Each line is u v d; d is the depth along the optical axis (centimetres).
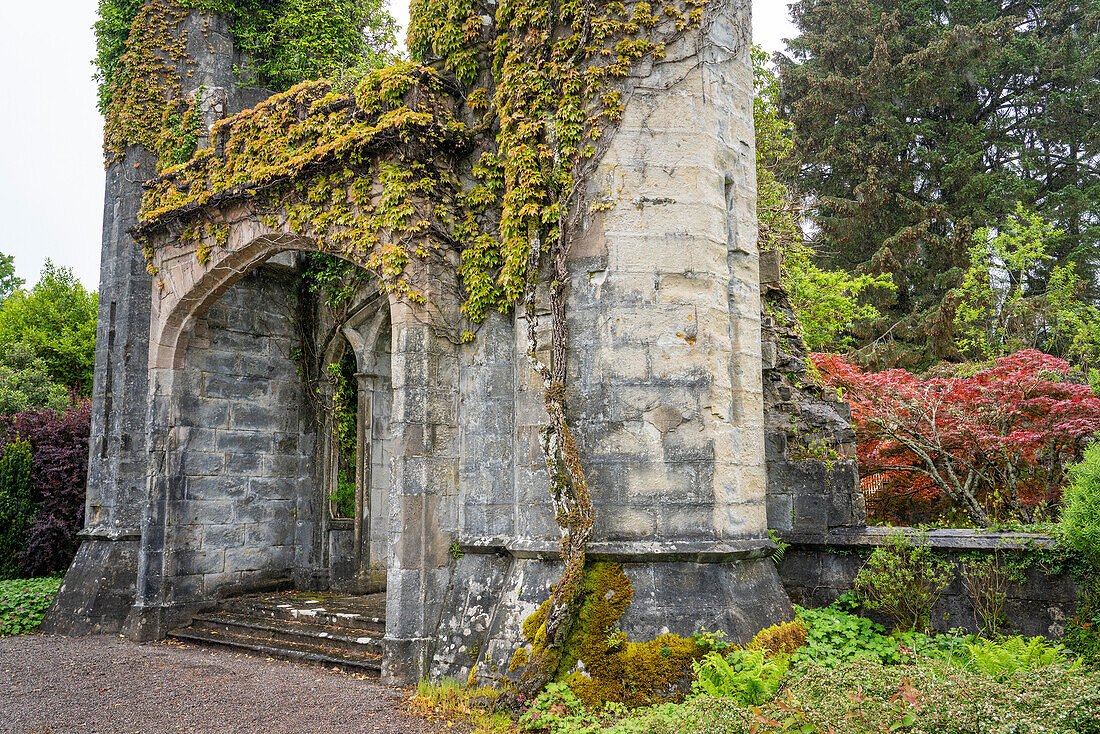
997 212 2269
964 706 472
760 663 595
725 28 823
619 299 741
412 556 799
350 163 884
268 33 1297
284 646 940
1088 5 2422
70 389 2264
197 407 1128
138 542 1167
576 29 782
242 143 1020
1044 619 708
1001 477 1077
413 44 938
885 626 775
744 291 810
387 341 1261
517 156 779
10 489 1362
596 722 615
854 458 866
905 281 2319
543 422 754
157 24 1258
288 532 1233
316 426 1267
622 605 688
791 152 2423
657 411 729
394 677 775
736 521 743
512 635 724
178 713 697
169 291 1103
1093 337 1716
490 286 844
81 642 1048
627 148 760
